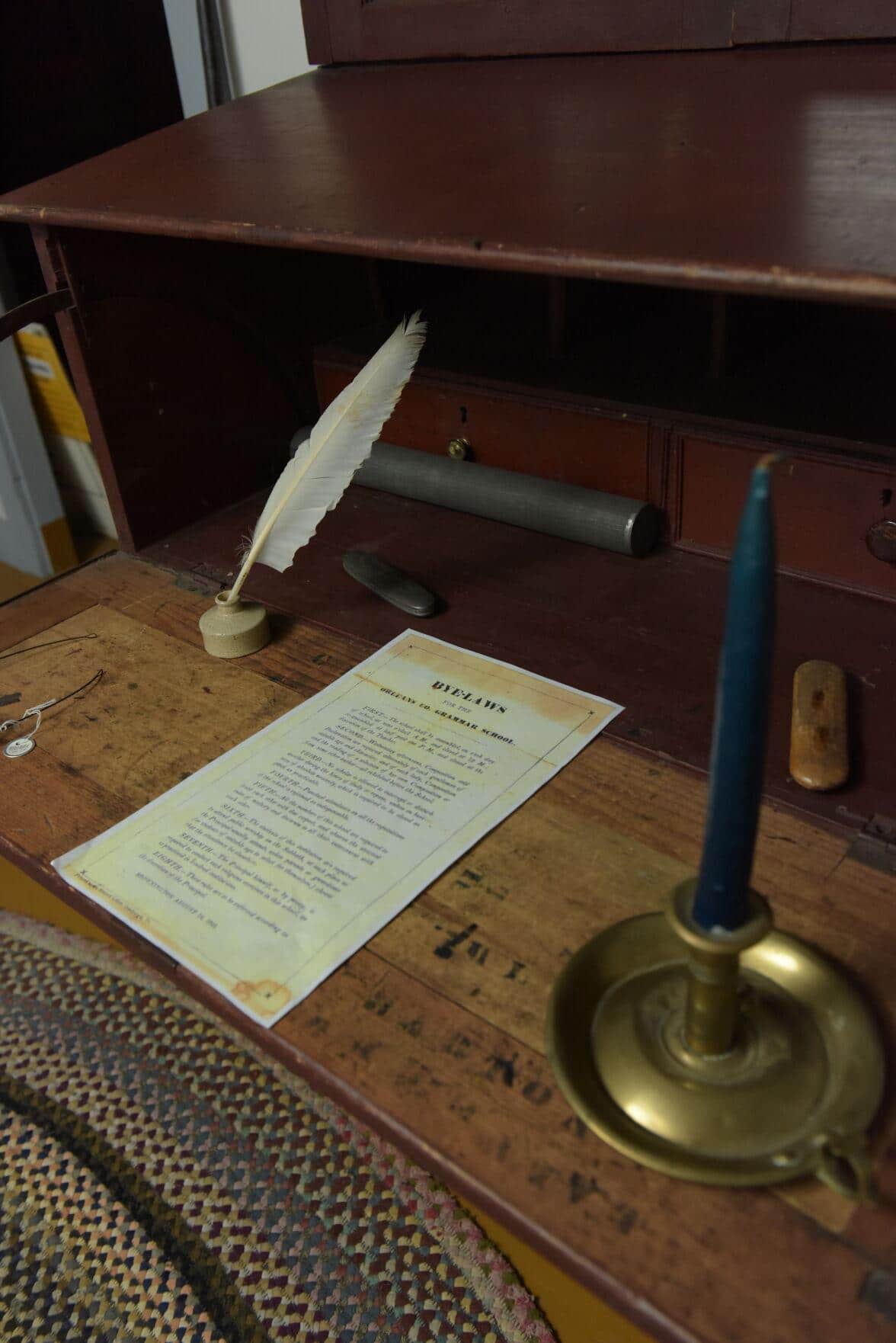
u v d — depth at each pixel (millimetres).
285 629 932
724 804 409
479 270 1310
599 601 928
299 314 1180
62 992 1327
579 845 668
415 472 1095
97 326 984
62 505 2014
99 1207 1077
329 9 1084
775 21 837
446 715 803
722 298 919
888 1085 503
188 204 829
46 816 739
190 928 631
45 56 1278
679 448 927
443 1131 507
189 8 1330
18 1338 977
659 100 819
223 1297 990
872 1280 435
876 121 702
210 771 765
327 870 664
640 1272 446
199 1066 1214
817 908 608
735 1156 478
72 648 931
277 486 913
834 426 854
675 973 563
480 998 572
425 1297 978
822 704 751
